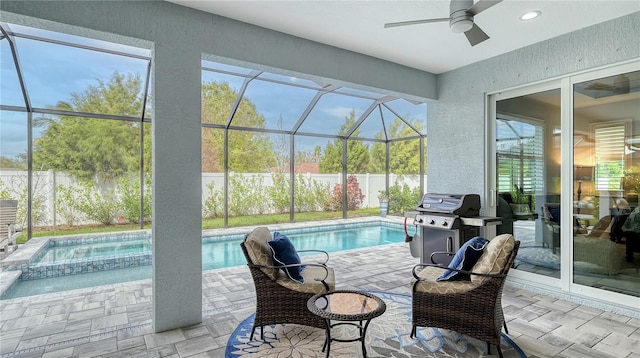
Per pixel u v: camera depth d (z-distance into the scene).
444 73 4.92
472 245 2.70
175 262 2.91
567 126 3.67
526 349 2.55
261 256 2.68
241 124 8.13
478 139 4.48
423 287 2.66
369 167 11.11
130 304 3.49
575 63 3.52
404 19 3.25
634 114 3.20
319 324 2.61
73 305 3.45
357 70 4.13
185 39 2.98
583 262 3.55
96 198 7.41
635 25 3.12
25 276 4.70
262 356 2.41
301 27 3.43
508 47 3.98
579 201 3.59
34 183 6.75
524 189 4.11
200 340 2.68
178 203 2.93
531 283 4.00
